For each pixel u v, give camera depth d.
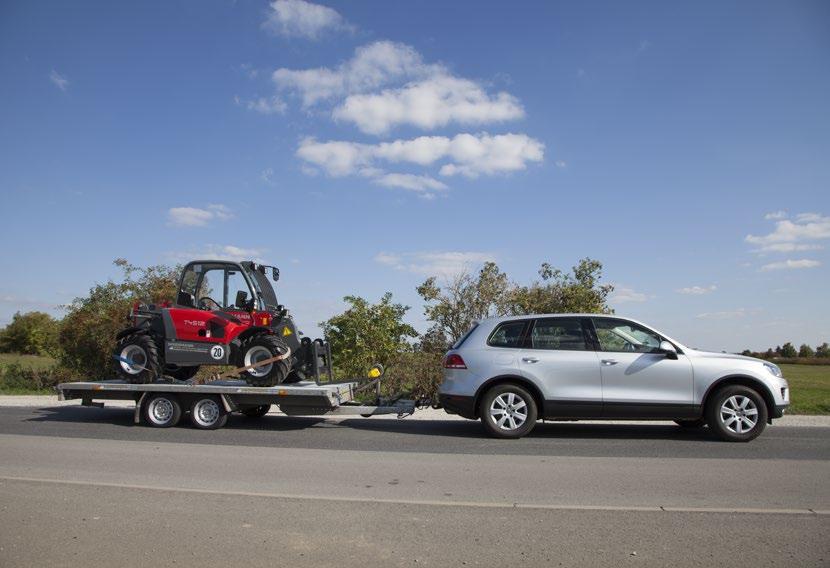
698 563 4.32
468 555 4.47
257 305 11.67
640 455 8.27
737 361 9.41
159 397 11.01
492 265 17.97
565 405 9.49
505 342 9.91
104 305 19.86
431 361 15.70
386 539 4.81
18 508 5.64
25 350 56.72
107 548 4.61
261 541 4.76
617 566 4.27
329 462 7.80
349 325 17.70
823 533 4.96
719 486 6.50
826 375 27.59
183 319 11.46
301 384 11.84
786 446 8.95
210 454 8.37
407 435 10.14
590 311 17.81
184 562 4.34
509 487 6.47
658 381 9.38
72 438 9.80
